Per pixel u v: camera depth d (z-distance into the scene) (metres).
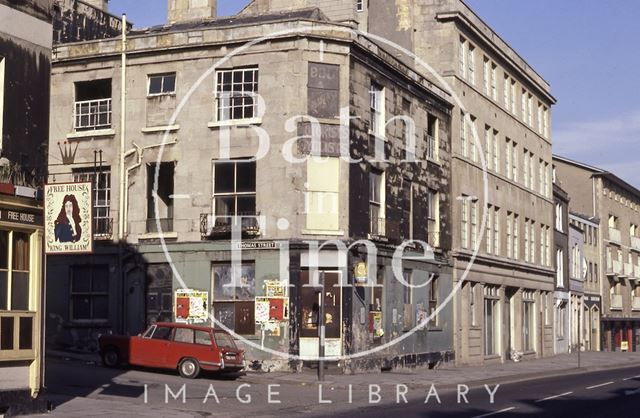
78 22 40.75
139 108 34.84
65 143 35.66
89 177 35.25
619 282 85.00
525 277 54.72
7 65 19.38
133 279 34.47
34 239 19.73
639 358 58.62
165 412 20.81
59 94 35.94
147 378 28.38
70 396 23.20
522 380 35.84
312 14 36.66
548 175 61.22
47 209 19.23
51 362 31.88
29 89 19.95
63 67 35.91
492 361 48.28
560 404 23.86
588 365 48.50
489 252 48.41
